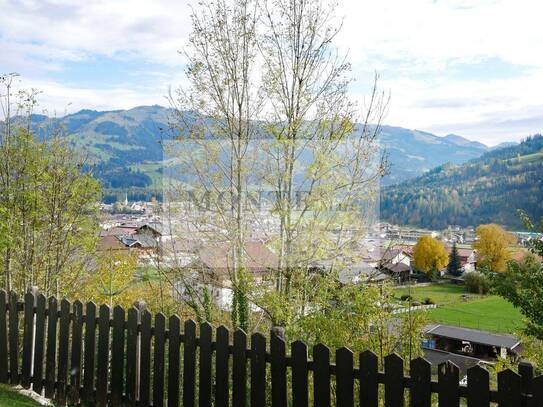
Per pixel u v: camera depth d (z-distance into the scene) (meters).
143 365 5.12
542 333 8.02
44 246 9.05
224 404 4.69
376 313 6.29
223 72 8.48
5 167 8.55
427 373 3.79
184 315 9.34
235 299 7.85
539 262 8.34
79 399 5.46
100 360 5.35
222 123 8.43
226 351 4.70
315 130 8.13
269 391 5.12
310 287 7.65
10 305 5.96
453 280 49.22
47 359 5.69
